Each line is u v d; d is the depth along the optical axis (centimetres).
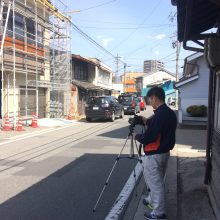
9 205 629
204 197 668
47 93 2552
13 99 1880
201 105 2158
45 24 2339
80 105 3272
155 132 507
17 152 1161
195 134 1695
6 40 1859
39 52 2266
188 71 2908
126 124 2308
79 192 712
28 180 802
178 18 611
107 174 866
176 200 647
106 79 4981
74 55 3303
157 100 519
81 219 566
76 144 1363
